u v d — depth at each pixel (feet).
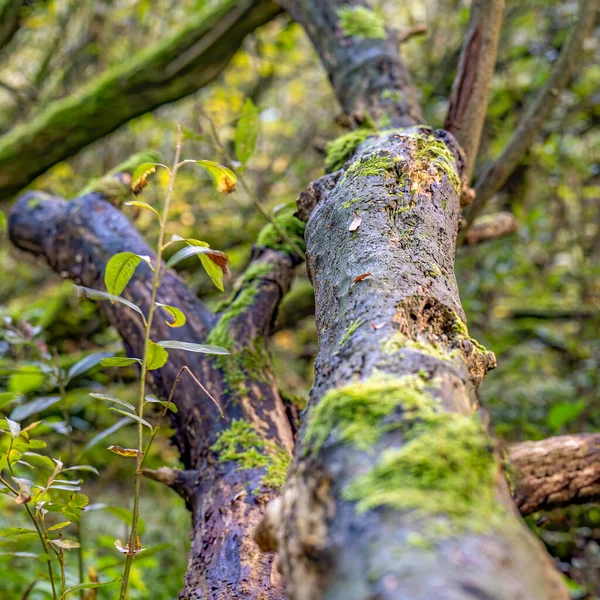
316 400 2.45
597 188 13.24
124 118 10.08
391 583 1.57
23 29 15.30
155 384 5.04
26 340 5.59
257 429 4.58
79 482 3.77
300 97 15.06
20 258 12.71
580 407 7.75
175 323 3.45
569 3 12.20
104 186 6.58
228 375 4.85
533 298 13.30
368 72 6.66
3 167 9.86
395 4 14.75
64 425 5.12
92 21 13.62
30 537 4.24
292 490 2.18
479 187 6.71
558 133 11.84
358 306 2.84
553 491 5.09
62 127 9.89
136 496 3.43
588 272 12.67
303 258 5.70
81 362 5.24
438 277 3.10
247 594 3.50
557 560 7.11
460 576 1.57
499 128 11.91
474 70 6.12
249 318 5.21
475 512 1.77
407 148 3.94
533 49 12.21
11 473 3.46
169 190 3.52
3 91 16.61
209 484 4.32
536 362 12.10
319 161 12.63
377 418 2.09
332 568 1.76
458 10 13.47
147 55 9.92
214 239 11.30
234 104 12.59
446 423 2.02
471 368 2.74
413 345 2.51
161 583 7.84
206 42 9.64
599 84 12.41
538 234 13.02
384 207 3.45
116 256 3.31
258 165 14.29
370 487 1.87
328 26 7.14
